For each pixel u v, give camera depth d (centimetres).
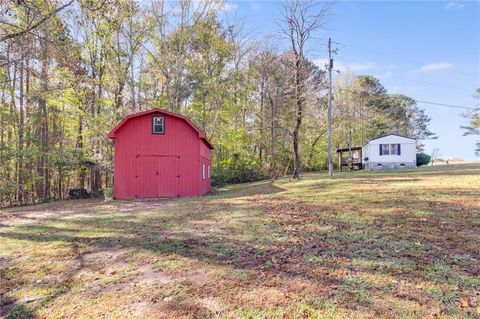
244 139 2653
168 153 1493
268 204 933
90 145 1927
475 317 288
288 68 1978
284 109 2458
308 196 1039
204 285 389
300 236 559
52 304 378
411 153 2747
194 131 1516
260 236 576
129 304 356
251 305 332
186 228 683
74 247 598
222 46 2639
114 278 435
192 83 2412
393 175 1677
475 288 340
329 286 361
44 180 1962
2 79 1211
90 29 1755
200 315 322
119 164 1463
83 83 1773
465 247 460
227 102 2644
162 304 350
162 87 2434
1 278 466
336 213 719
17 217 1031
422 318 290
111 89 2022
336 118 3453
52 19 953
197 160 1512
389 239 511
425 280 363
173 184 1489
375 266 409
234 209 886
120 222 812
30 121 1872
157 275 433
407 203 779
